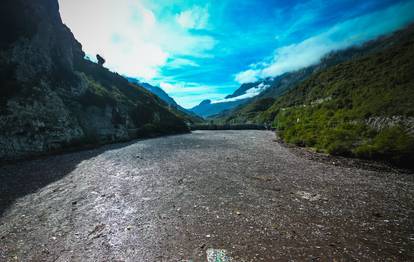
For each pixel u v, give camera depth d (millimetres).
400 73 57906
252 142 54406
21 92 38500
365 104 53781
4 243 12250
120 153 38719
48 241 12445
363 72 81375
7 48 41344
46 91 44844
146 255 11297
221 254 11219
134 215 15500
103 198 18484
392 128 36094
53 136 39906
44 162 31484
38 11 52406
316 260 10797
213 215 15445
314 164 29906
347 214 15500
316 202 17531
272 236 12859
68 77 56688
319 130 47438
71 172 26266
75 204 17328
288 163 30594
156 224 14281
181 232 13352
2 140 31453
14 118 34375
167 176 24594
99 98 61875
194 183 22234
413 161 26703
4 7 43812
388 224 14133
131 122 74562
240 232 13305
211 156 35688
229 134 81375
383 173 25375
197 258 11031
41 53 49500
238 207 16703
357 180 22906
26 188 20812
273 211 16016
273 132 90875
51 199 18250
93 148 44719
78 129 47938
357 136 38688
